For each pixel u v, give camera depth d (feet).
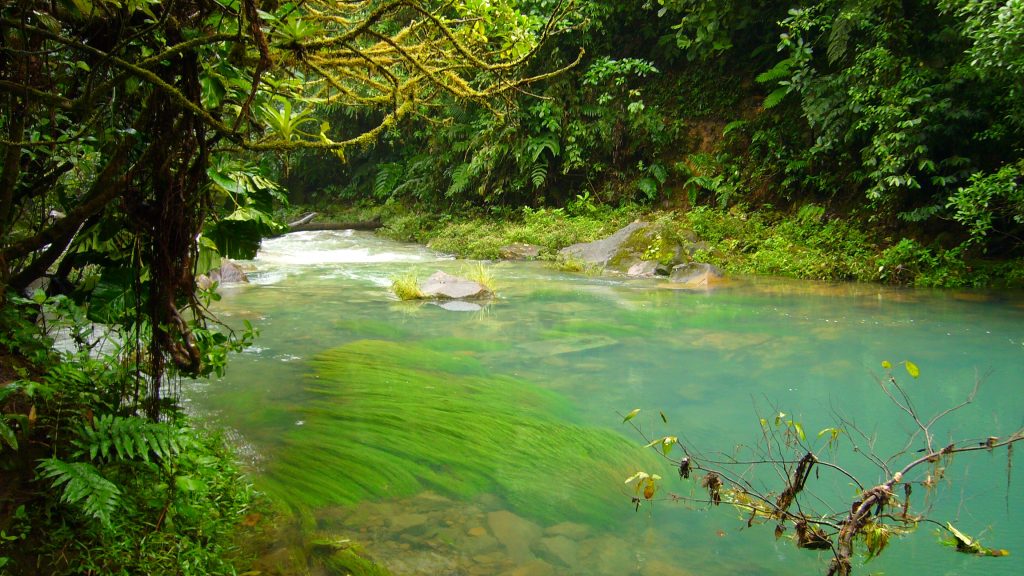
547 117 47.73
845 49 34.50
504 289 29.32
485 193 53.06
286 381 15.03
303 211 64.44
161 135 7.63
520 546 8.69
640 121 46.34
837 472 11.21
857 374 16.60
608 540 8.96
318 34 8.18
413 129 60.85
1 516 6.80
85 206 8.02
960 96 31.30
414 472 10.68
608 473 10.94
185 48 6.66
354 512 9.39
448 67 9.64
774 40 44.73
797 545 8.84
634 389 15.46
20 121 7.80
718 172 44.57
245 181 8.93
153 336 8.56
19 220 10.99
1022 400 14.60
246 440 11.60
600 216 46.11
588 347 19.12
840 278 32.30
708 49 45.09
